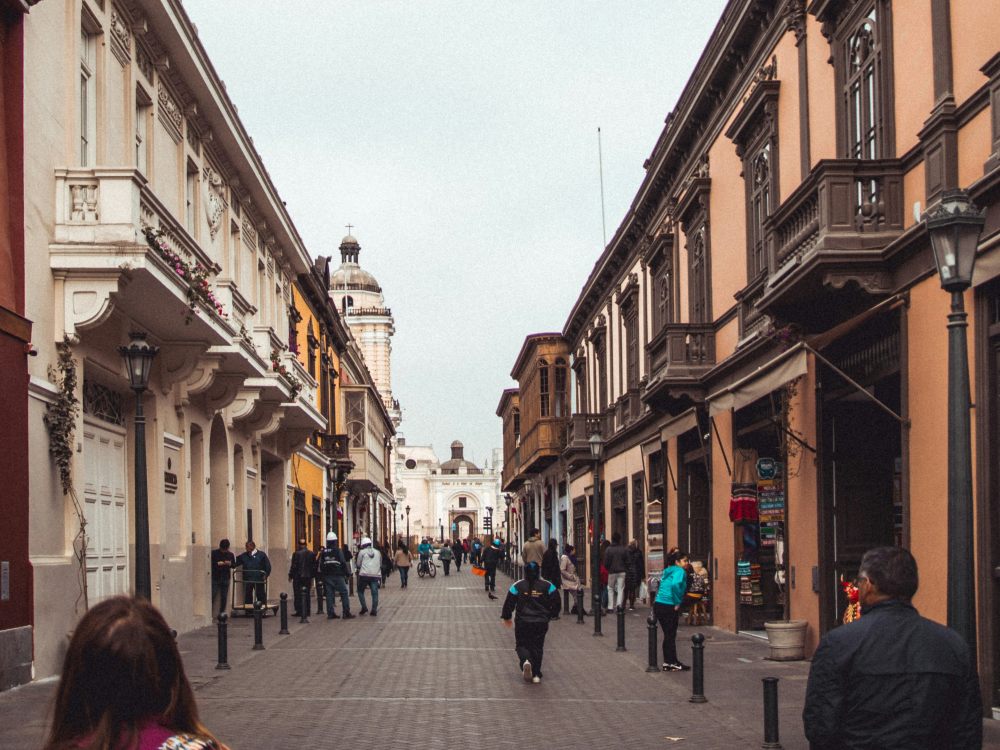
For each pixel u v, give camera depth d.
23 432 13.41
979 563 11.36
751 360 19.33
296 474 36.41
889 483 15.97
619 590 27.23
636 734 10.88
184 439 21.48
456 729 11.17
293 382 27.81
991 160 11.02
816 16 15.90
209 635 21.02
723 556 21.80
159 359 19.47
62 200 14.82
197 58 20.42
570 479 46.38
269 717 11.87
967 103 11.63
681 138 24.50
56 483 14.60
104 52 16.62
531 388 52.69
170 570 20.20
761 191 19.20
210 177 23.94
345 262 100.19
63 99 15.20
